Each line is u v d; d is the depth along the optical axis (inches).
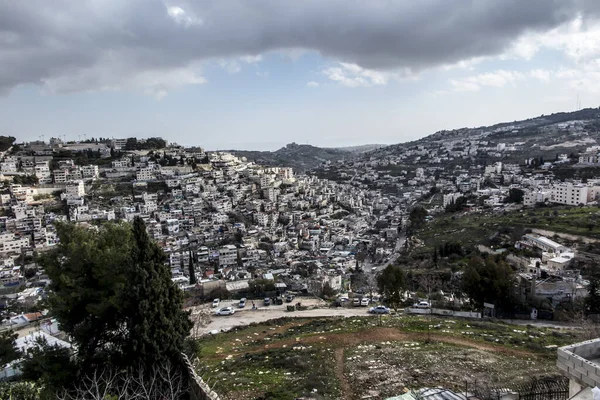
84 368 917.8
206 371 1211.2
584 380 521.0
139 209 6422.2
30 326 2341.3
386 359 1235.9
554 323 2003.0
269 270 4367.6
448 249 3754.9
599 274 2486.5
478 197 6387.8
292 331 1899.6
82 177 7436.0
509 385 949.2
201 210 6673.2
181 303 978.7
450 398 714.8
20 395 772.6
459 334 1537.9
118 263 975.0
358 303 2657.5
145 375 847.7
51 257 1018.1
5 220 5383.9
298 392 987.3
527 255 3181.6
